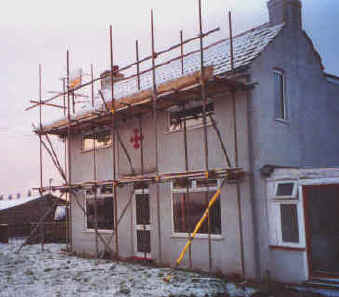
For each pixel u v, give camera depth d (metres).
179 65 16.14
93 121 14.59
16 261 14.56
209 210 11.52
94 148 15.16
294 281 9.94
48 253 17.12
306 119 12.68
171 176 11.03
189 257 11.85
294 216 10.09
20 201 32.97
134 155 14.26
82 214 16.66
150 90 11.81
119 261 13.91
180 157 12.51
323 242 10.84
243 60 11.27
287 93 12.05
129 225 14.26
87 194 16.50
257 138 10.74
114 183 13.06
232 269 10.77
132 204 14.29
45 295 9.07
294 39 12.63
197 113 12.14
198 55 15.84
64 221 25.17
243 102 10.83
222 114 11.36
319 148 13.04
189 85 10.59
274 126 11.38
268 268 10.41
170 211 12.64
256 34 13.08
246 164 10.63
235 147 10.71
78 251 16.66
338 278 9.52
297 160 12.03
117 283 10.08
